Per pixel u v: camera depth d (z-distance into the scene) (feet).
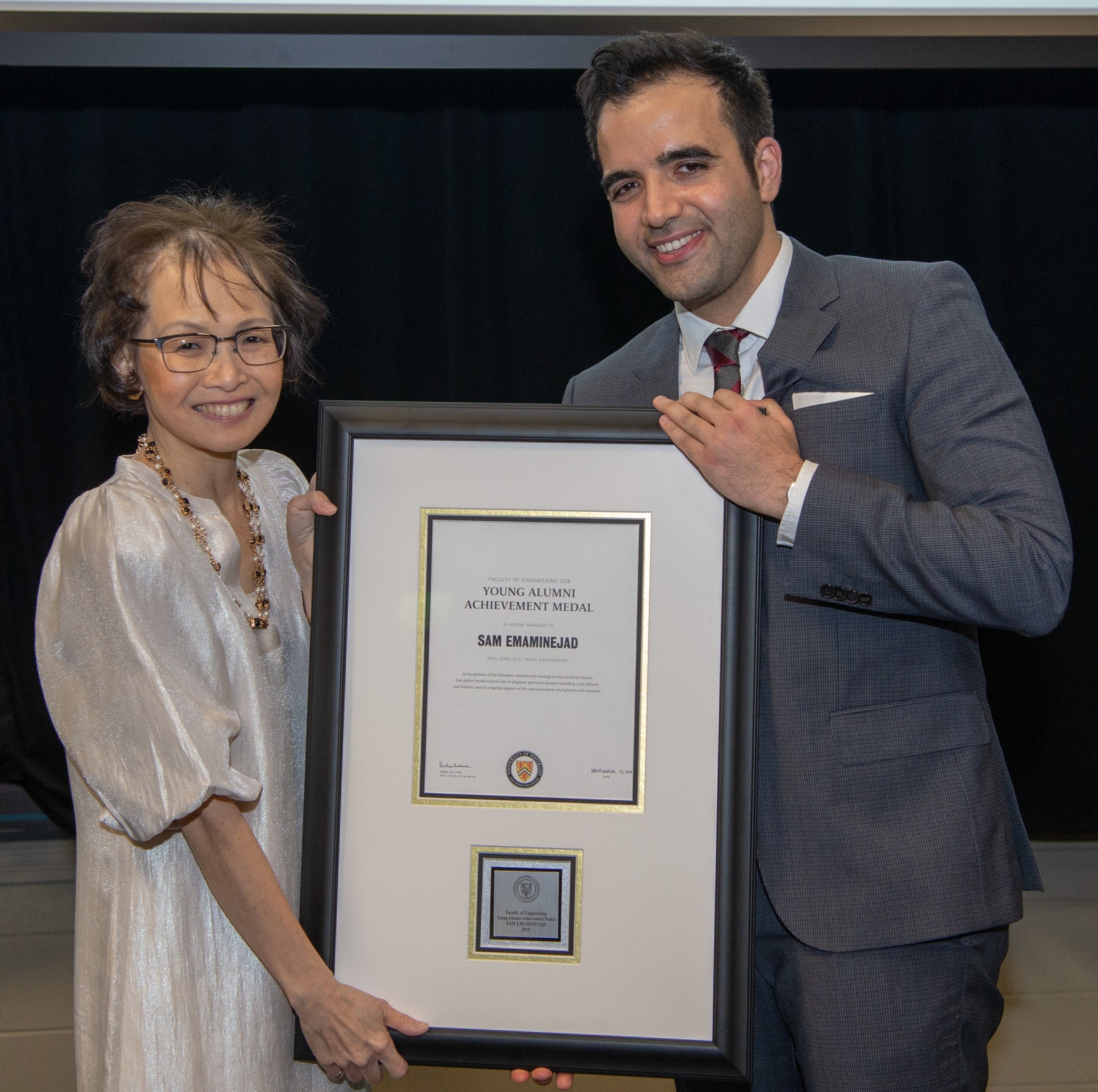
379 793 4.17
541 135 11.43
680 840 4.09
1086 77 11.89
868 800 4.25
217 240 4.12
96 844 4.16
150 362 4.07
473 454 4.18
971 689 4.46
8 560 12.16
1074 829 12.42
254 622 4.34
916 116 11.87
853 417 4.36
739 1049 3.99
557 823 4.13
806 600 4.24
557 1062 4.06
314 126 11.35
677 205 4.37
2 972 9.46
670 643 4.13
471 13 9.41
